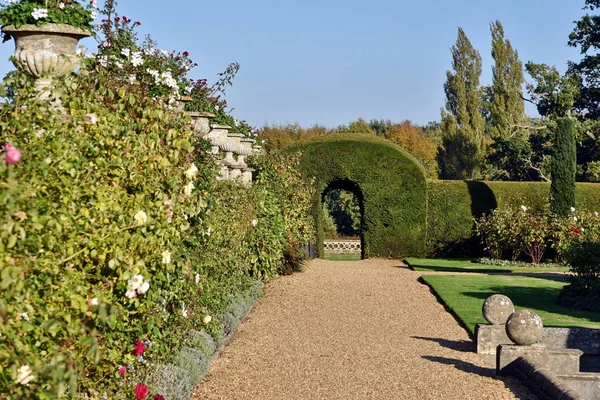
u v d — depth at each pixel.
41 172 4.10
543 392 6.88
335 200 35.00
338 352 8.86
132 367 5.71
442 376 7.77
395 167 22.47
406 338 9.78
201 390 7.10
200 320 8.30
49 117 4.53
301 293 13.84
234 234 10.93
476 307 12.18
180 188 6.05
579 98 33.50
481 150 46.59
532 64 34.25
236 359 8.42
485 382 7.55
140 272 5.01
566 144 21.52
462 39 48.44
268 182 18.00
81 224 4.57
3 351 3.49
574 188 21.53
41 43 6.71
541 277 17.31
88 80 5.66
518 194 23.34
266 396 6.96
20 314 3.77
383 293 14.05
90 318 4.35
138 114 6.24
